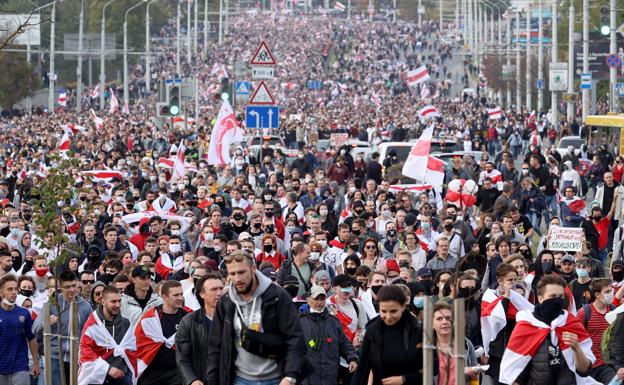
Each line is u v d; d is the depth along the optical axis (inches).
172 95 4485.7
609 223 2652.6
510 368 1194.6
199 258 1606.8
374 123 7460.6
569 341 1178.0
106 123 6978.4
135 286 1432.1
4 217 2285.9
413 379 1080.8
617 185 2866.6
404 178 3329.2
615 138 4367.6
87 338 1314.0
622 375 1280.8
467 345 1272.1
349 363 1307.8
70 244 1338.6
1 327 1407.5
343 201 3164.4
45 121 7691.9
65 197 1318.9
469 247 1996.8
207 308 1195.9
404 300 1078.4
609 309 1418.6
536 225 2886.3
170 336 1333.7
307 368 1026.7
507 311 1421.0
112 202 2600.9
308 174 3097.9
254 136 4955.7
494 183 2982.3
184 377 1184.8
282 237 2183.8
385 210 2317.9
